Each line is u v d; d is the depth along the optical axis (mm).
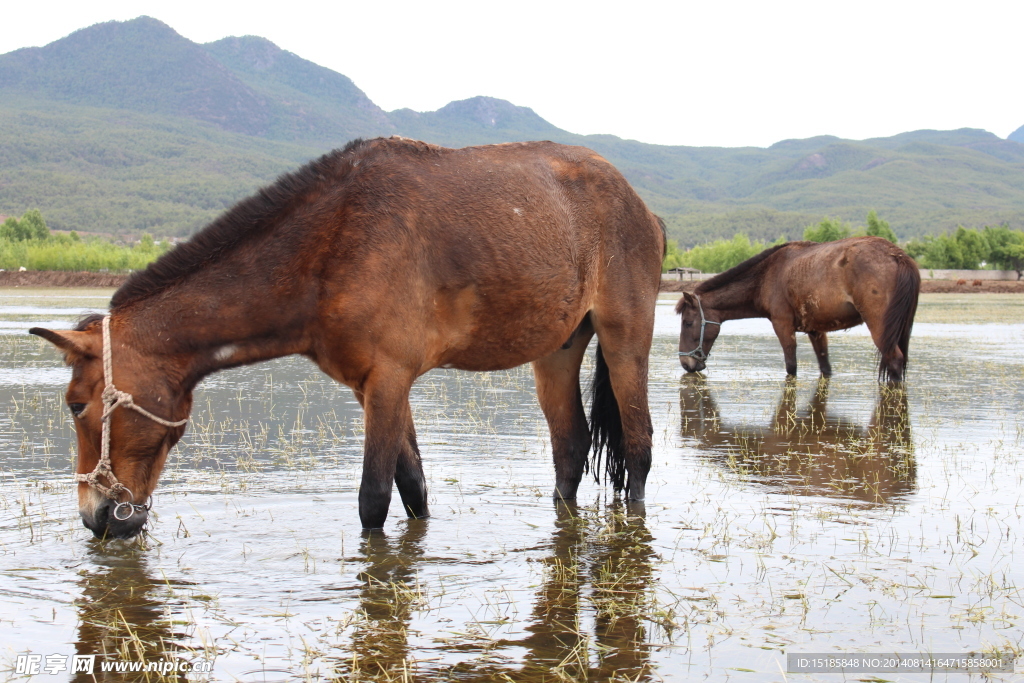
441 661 3242
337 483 6090
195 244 4480
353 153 4711
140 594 3928
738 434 8211
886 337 11305
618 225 5641
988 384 11812
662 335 21375
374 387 4496
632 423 5785
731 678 3092
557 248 5145
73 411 4297
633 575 4191
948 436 7953
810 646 3354
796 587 3996
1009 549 4531
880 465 6688
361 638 3451
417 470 5211
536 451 7418
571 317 5344
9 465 6594
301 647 3365
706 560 4418
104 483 4309
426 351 4723
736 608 3746
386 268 4422
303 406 9891
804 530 4930
